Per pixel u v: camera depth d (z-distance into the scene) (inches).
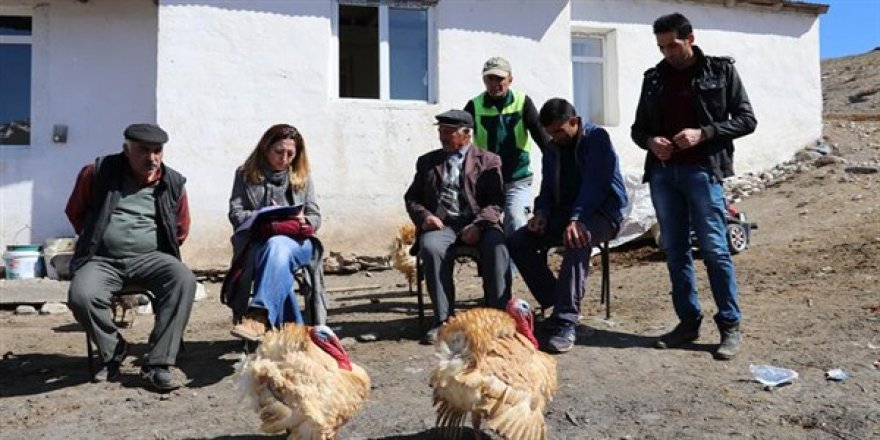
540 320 269.4
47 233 426.9
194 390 213.9
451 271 246.8
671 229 235.6
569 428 178.7
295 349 158.2
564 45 469.1
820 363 215.2
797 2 598.9
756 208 490.3
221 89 417.4
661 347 234.5
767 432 174.4
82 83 433.7
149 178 227.1
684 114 226.7
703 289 310.7
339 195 432.1
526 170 285.6
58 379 227.9
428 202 257.8
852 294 282.7
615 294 316.2
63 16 432.5
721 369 215.3
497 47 457.1
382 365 229.6
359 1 439.5
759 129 593.6
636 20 556.7
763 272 338.0
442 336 161.5
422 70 454.9
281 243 218.4
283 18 426.9
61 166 430.6
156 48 438.9
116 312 319.6
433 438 175.0
